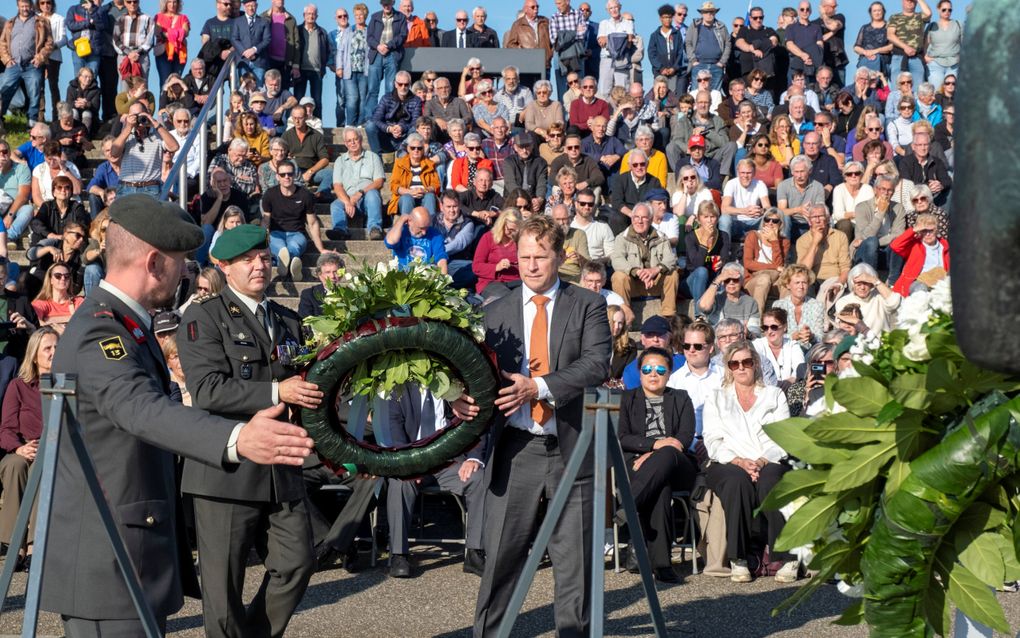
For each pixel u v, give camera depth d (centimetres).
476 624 478
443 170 1280
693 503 729
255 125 1286
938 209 1098
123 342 340
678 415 755
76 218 1137
